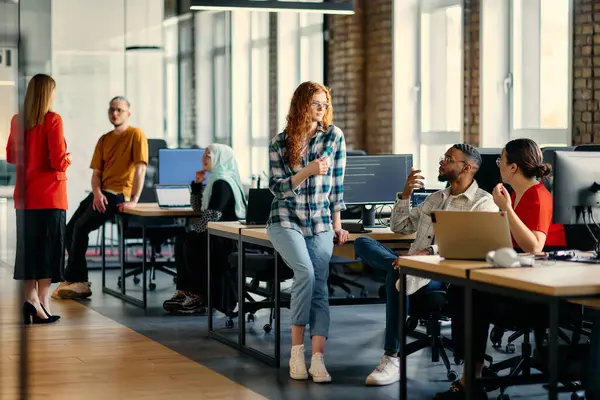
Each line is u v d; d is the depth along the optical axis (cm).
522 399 520
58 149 729
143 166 878
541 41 860
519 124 888
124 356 634
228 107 1394
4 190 1079
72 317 786
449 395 493
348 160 660
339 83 1141
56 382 561
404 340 474
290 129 557
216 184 761
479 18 897
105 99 1278
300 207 559
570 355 447
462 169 536
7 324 757
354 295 895
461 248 450
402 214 580
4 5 785
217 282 745
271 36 1327
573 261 445
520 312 483
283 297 705
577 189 458
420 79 1038
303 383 557
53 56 1255
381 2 1070
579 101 775
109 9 1283
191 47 1352
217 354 640
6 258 1089
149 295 914
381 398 521
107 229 1279
